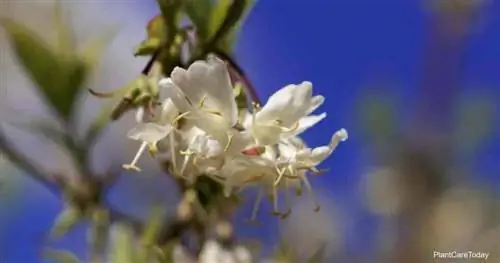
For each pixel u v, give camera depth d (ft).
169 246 0.75
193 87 0.74
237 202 0.77
